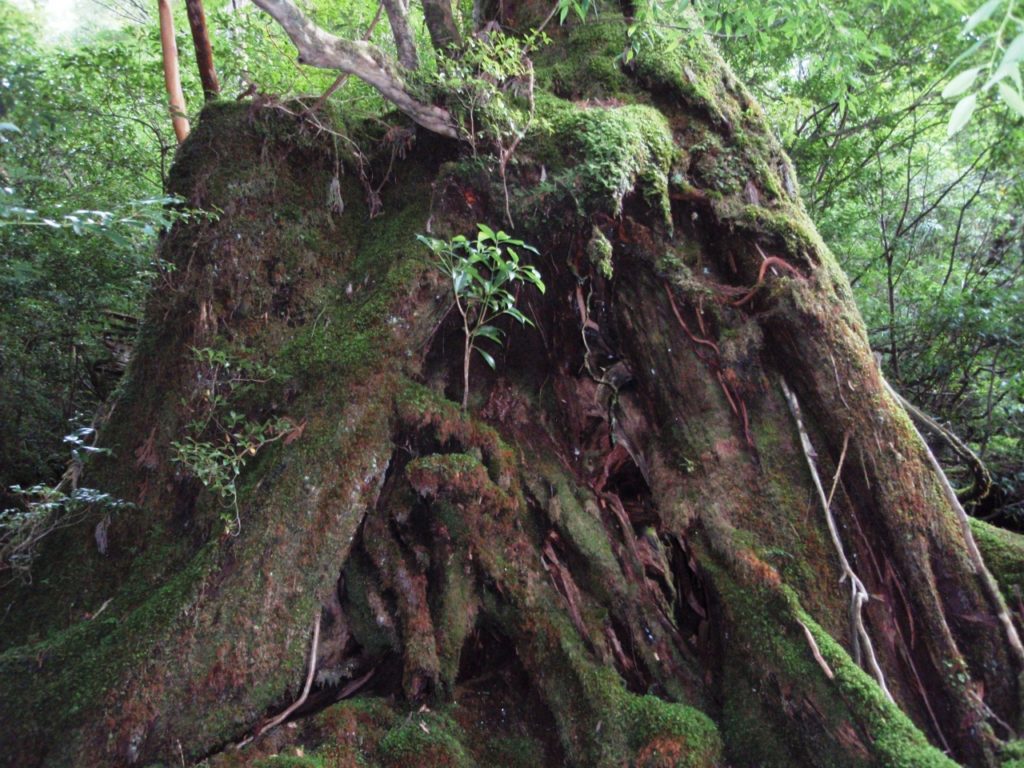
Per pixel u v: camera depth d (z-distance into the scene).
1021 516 4.73
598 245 3.22
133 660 2.52
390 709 2.78
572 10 4.04
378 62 3.03
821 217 6.95
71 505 3.03
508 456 3.25
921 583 2.78
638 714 2.65
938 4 3.88
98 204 3.78
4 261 3.95
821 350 3.13
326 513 2.89
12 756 2.41
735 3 3.66
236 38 5.54
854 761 2.39
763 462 3.10
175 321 3.46
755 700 2.67
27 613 2.98
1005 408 5.90
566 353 3.60
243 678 2.62
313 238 3.54
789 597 2.75
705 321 3.33
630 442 3.45
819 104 7.13
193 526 3.05
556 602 3.03
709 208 3.41
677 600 3.27
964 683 2.60
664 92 3.66
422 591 2.99
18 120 3.81
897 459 2.98
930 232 7.60
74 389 4.91
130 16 7.12
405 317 3.22
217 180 3.44
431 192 3.50
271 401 3.19
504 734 2.82
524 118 3.37
